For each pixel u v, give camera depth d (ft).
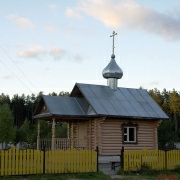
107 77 92.12
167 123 116.88
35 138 135.95
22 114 326.65
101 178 53.88
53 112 75.97
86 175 54.75
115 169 66.80
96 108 78.89
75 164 56.44
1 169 50.60
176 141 123.75
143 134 85.97
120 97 88.53
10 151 51.49
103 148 78.79
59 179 51.39
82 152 57.31
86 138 81.82
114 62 93.35
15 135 151.84
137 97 91.71
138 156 62.28
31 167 52.75
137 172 61.11
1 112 148.15
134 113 83.76
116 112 80.84
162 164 64.49
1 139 143.64
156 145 87.10
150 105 90.27
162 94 323.78
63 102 81.10
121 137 81.97
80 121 86.89
